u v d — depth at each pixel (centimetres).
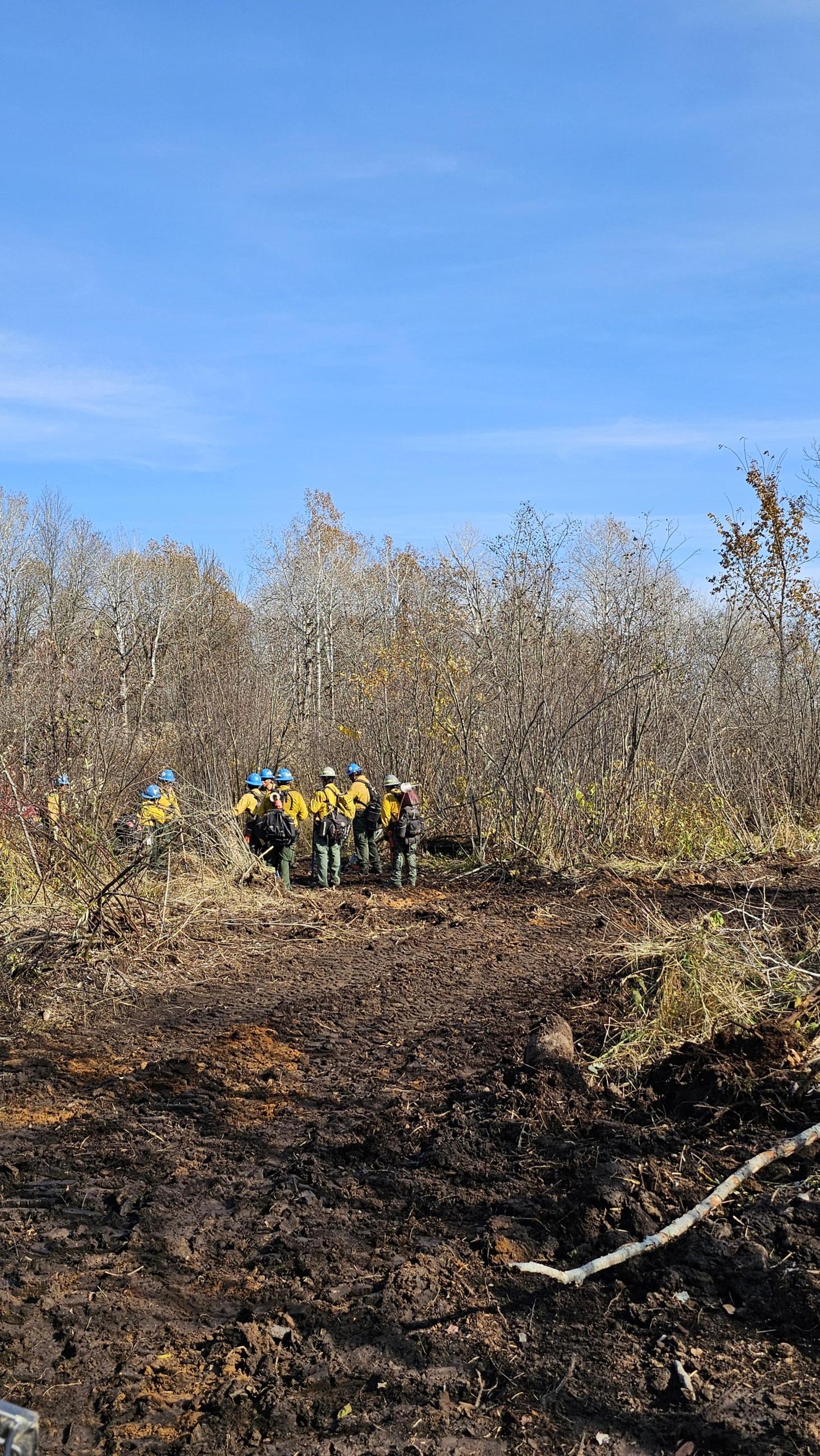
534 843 1591
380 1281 417
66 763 1159
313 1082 661
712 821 1631
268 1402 339
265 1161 539
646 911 964
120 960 958
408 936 1136
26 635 1516
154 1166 532
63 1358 366
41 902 1051
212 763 1830
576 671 1683
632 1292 400
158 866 1227
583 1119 563
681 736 1703
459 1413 336
